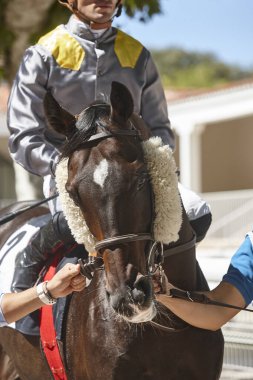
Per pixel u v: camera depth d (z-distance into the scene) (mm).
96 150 3510
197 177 24906
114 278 3316
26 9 10148
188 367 4008
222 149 27531
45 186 4453
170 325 3920
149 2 10016
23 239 4773
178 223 3602
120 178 3410
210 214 4492
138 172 3443
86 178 3447
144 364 3895
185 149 24906
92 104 3832
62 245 4383
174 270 4004
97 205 3400
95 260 3574
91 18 4625
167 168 3584
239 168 27234
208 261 6750
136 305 3266
